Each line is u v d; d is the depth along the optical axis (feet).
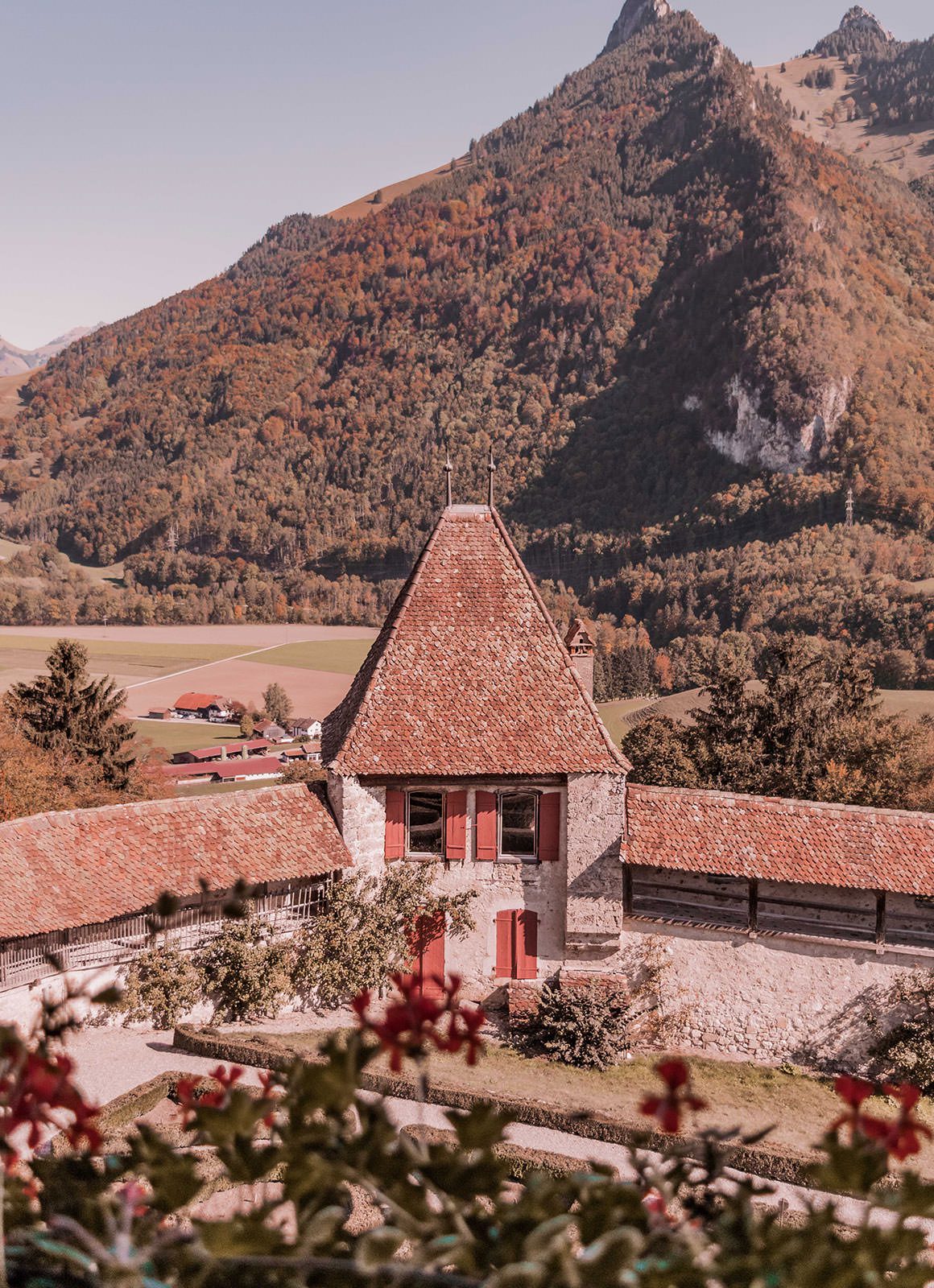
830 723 199.00
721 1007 101.81
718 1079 96.78
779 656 201.57
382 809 105.91
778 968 99.96
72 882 92.32
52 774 189.06
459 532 114.11
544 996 103.04
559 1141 82.99
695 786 181.37
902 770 187.83
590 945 103.71
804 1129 86.63
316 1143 15.23
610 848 103.35
